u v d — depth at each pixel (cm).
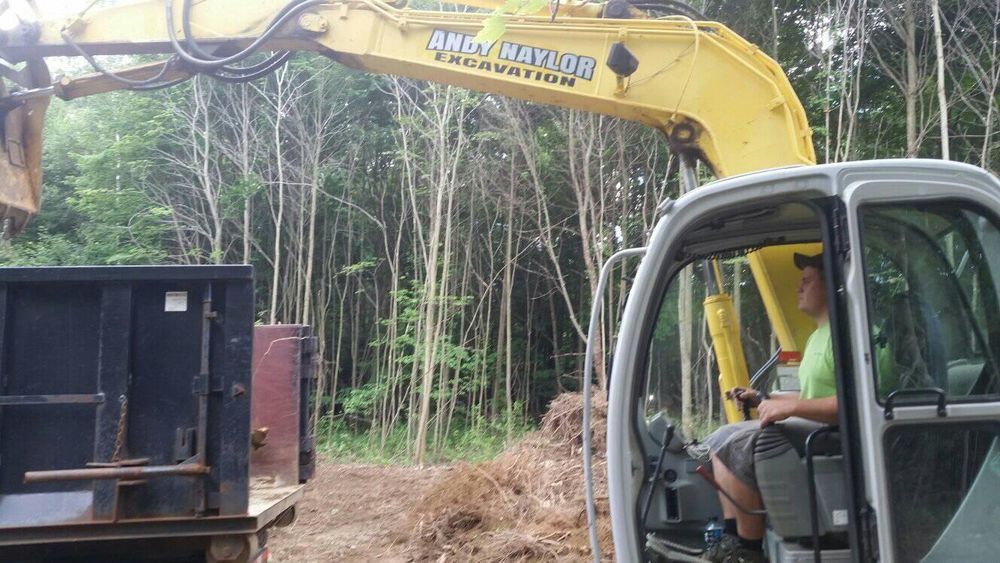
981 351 292
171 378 361
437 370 1641
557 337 1961
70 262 1583
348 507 942
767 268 404
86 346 361
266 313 1858
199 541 370
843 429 290
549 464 839
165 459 356
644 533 329
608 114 521
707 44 502
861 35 1026
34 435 356
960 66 1088
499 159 1652
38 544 367
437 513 759
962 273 296
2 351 355
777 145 487
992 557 279
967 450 284
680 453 368
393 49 546
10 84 650
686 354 380
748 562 344
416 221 1537
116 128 1675
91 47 565
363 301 1928
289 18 550
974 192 295
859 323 284
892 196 295
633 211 1454
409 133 1658
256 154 1673
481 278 1716
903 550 277
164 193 1672
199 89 1620
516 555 648
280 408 501
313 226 1723
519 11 430
